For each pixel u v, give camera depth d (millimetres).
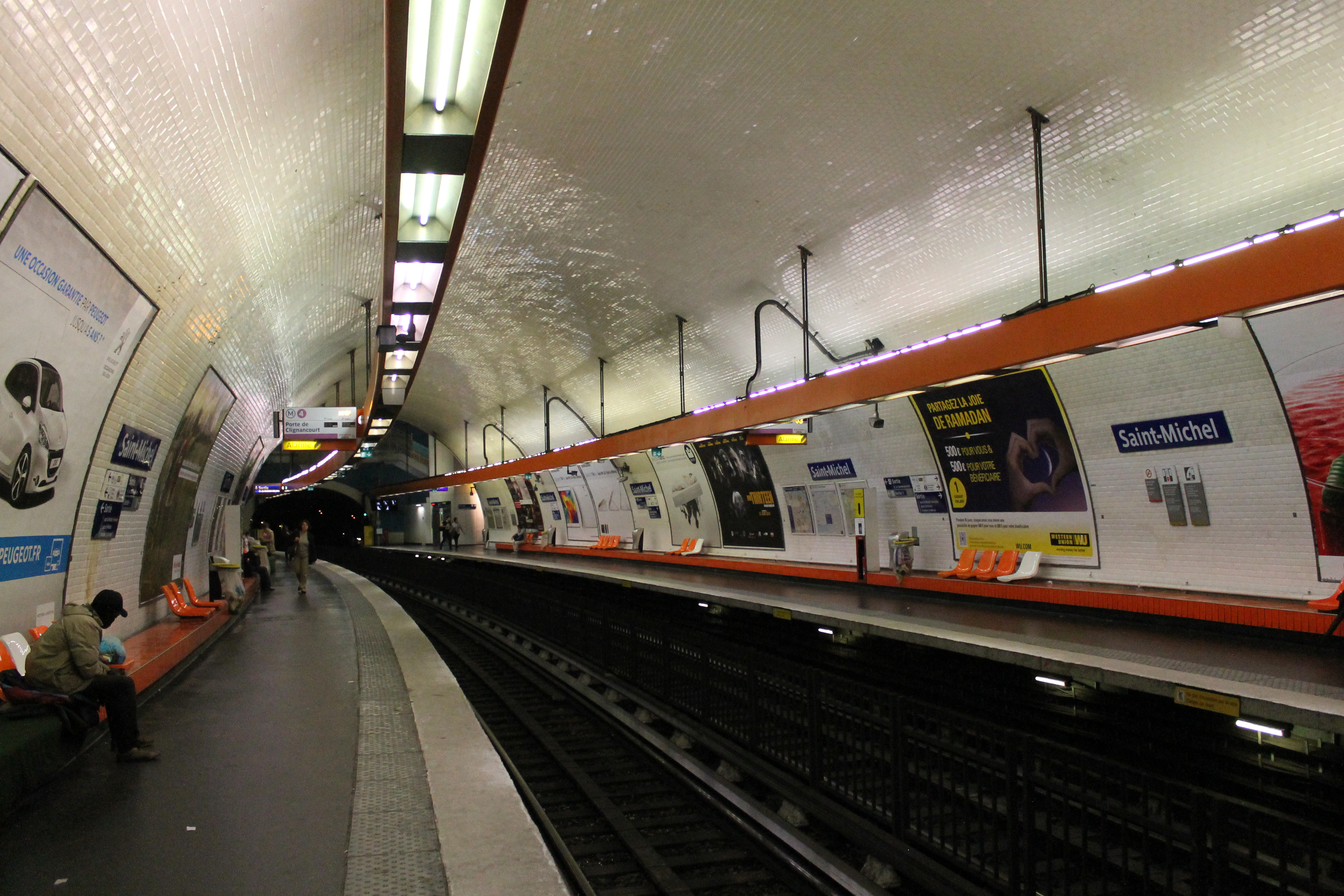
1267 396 8414
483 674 12320
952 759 4297
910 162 8547
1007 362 7055
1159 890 4137
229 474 15320
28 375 4762
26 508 5246
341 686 7438
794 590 13531
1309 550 8461
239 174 6141
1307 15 5637
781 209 10055
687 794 6613
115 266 5332
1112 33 6359
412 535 44938
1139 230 7992
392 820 4012
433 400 29359
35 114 3662
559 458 18859
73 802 4309
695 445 19344
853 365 9117
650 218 11109
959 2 6484
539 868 3432
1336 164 6434
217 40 4492
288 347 13344
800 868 4934
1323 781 5129
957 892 4121
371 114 7039
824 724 5473
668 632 8227
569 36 7367
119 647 5801
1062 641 7730
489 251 13094
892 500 14352
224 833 3852
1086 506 10867
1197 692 5555
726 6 7051
